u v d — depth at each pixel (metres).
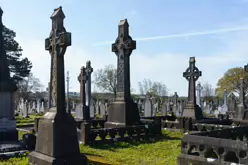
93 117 26.12
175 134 15.84
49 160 7.39
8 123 11.82
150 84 61.38
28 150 10.36
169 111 37.59
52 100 8.28
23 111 34.16
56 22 8.32
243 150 6.57
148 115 25.34
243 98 21.02
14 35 46.00
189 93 21.53
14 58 45.72
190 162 7.48
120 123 15.34
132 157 9.88
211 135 8.99
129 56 16.16
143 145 12.31
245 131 10.97
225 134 9.76
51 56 8.62
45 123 7.98
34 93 67.56
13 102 12.16
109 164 8.82
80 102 24.33
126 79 15.90
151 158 9.79
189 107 21.20
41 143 8.07
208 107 43.00
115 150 11.27
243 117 20.42
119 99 15.88
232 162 6.76
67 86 48.81
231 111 32.59
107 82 54.75
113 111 16.02
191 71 21.42
